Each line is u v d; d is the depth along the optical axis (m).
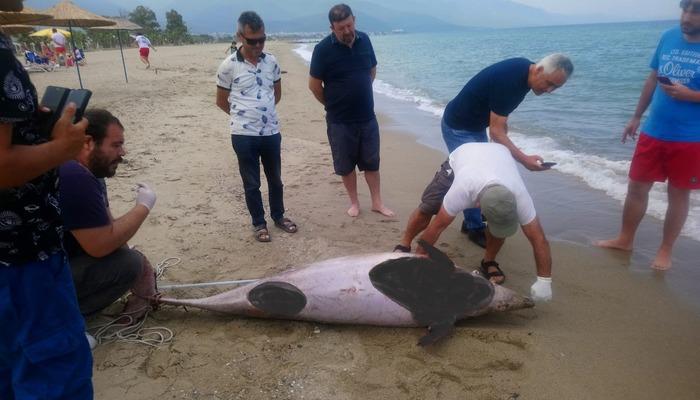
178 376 3.26
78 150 1.93
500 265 4.77
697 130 4.13
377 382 3.21
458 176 3.82
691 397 3.09
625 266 4.68
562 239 5.29
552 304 4.12
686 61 4.09
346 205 6.29
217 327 3.81
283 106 13.88
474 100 4.70
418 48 54.00
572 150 8.40
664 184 6.51
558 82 4.17
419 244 3.88
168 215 5.82
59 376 2.15
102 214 3.34
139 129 9.92
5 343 2.04
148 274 3.88
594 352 3.51
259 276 4.50
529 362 3.41
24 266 1.98
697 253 4.86
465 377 3.27
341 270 3.82
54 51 28.73
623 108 11.59
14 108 1.72
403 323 3.76
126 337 3.66
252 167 5.14
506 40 62.72
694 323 3.81
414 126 11.12
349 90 5.38
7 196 1.88
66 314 2.14
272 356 3.46
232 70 4.95
